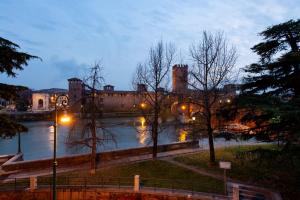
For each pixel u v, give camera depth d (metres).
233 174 23.86
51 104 137.25
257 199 18.95
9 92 18.17
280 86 19.95
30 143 55.47
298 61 17.86
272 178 22.19
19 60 17.89
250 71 20.34
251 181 22.22
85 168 26.48
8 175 24.30
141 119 98.06
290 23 18.88
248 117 19.62
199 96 29.34
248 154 19.55
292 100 17.53
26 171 25.50
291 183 20.88
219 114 22.08
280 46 19.88
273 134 19.09
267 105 17.11
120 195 20.38
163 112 34.25
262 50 20.06
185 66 44.75
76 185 21.62
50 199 20.47
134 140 56.75
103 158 29.53
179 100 33.34
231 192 20.23
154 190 20.64
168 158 29.73
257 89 20.83
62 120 18.45
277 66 19.19
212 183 22.12
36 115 101.38
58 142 56.16
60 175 24.22
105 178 23.77
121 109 121.06
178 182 22.73
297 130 16.25
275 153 18.00
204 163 27.44
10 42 17.92
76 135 40.34
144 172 25.33
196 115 30.81
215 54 27.41
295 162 19.41
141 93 32.94
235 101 20.50
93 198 20.55
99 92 26.62
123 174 24.88
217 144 38.47
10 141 57.31
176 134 51.19
